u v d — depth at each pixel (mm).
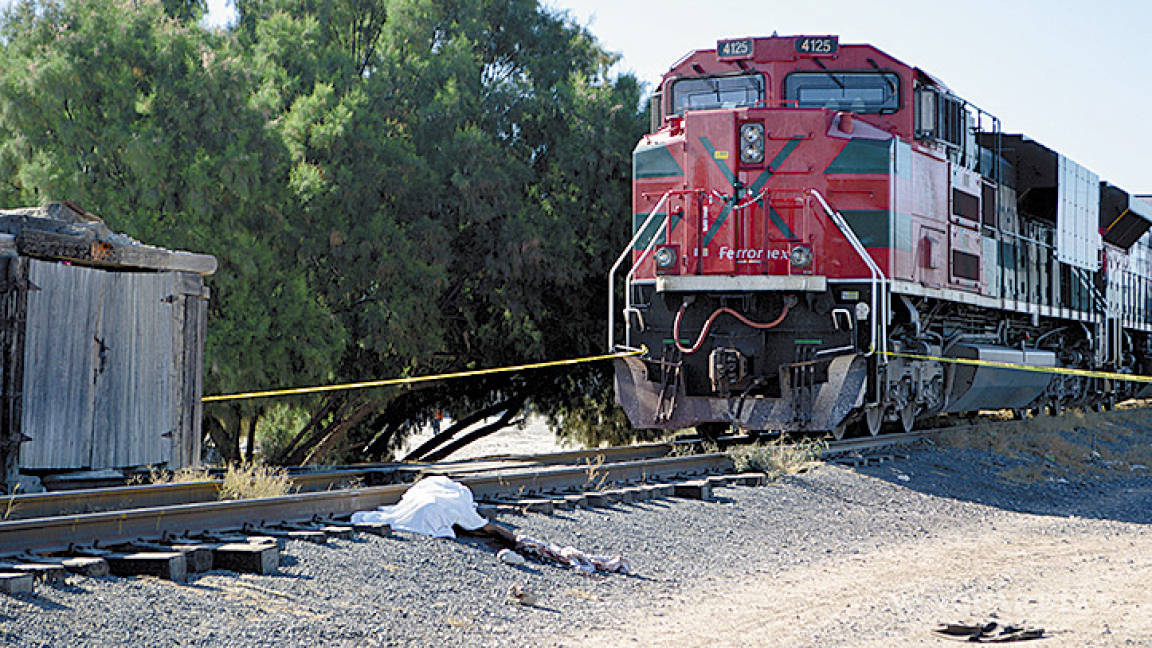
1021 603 8023
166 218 19422
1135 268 27750
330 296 22250
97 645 5562
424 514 8898
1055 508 13875
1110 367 25172
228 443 21656
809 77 15430
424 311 23250
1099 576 9172
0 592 6000
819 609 7762
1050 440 18781
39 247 10648
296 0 26734
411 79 24828
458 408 27625
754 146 14789
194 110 19516
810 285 14281
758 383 14742
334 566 7516
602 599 7801
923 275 15531
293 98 23828
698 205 14977
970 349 17531
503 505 10078
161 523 7910
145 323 11891
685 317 15211
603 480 11844
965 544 10992
